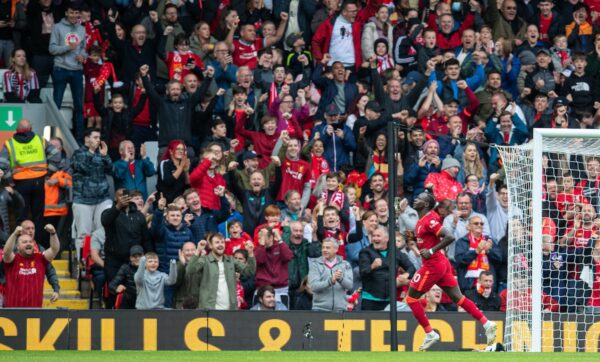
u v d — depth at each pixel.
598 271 52.78
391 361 33.78
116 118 63.12
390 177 43.81
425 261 42.84
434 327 48.66
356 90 65.06
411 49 68.56
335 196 55.94
